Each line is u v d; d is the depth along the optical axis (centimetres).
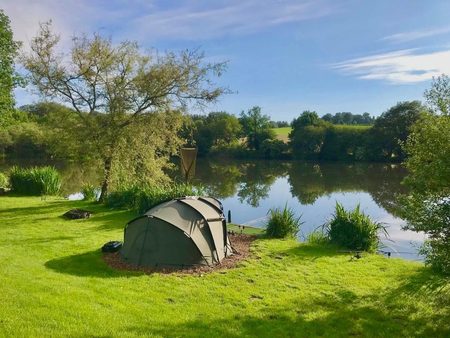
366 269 1172
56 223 1733
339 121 12769
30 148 5703
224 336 720
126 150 2147
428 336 759
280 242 1484
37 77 2098
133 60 2152
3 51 2795
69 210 2019
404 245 1681
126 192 2116
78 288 912
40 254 1219
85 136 2078
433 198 759
